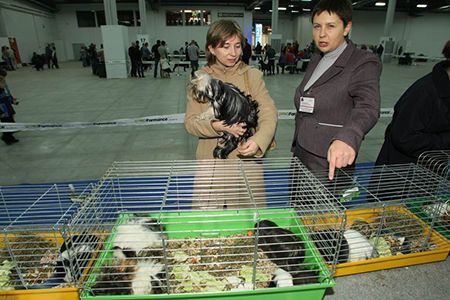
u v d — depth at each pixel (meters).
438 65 1.68
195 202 1.69
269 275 1.36
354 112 1.36
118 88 9.75
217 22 1.62
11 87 10.10
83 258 1.28
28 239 1.58
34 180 3.44
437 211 1.70
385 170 1.96
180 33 22.66
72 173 3.62
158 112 6.55
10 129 3.98
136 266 1.34
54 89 9.61
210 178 1.67
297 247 1.41
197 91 1.65
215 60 1.74
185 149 4.38
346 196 1.70
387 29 19.02
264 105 1.71
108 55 12.19
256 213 1.42
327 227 1.38
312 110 1.63
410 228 1.71
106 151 4.32
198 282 1.31
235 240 1.55
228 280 1.33
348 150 1.14
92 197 1.52
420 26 26.53
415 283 1.46
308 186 1.55
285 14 28.00
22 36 18.22
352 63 1.49
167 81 11.43
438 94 1.63
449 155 1.86
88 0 21.50
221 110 1.65
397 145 1.82
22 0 18.27
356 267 1.49
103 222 1.51
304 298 1.23
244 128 1.68
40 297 1.23
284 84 10.57
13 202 2.40
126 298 1.16
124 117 6.15
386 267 1.54
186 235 1.63
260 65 13.72
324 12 1.46
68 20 22.55
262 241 1.47
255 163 1.72
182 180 1.71
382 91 9.09
